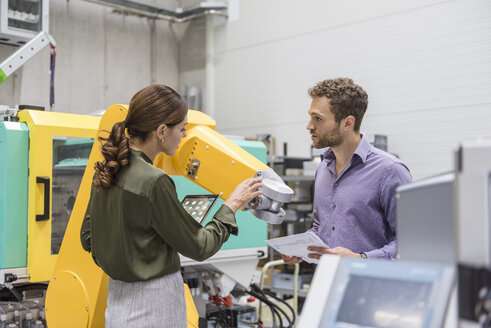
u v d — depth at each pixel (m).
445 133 4.40
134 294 1.36
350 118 1.67
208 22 6.41
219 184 1.60
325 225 1.80
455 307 0.61
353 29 5.07
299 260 1.77
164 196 1.31
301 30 5.51
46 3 4.55
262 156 2.59
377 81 4.88
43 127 2.15
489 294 0.58
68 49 5.65
